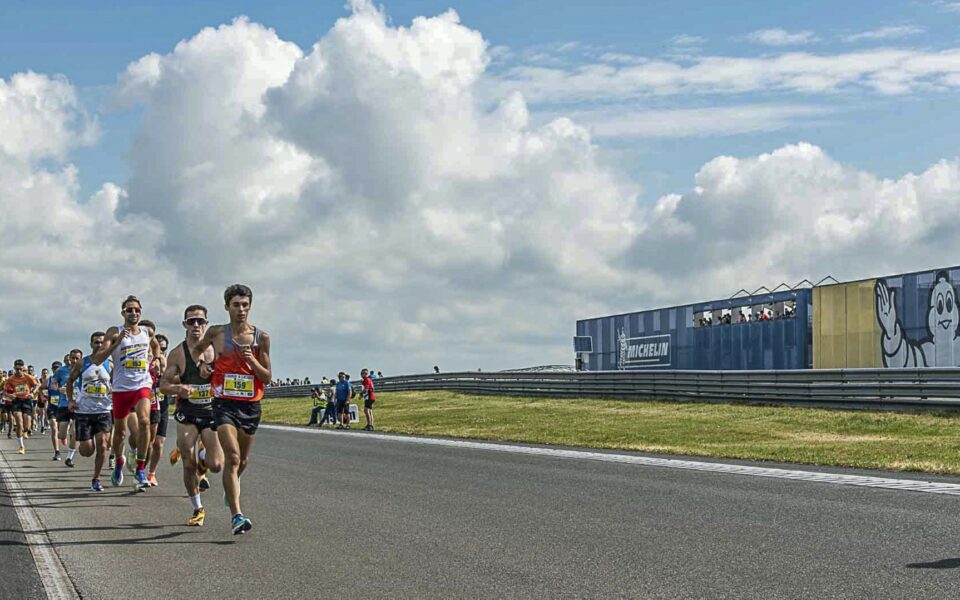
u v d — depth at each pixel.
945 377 21.84
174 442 21.73
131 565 7.24
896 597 5.84
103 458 12.50
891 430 19.97
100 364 12.41
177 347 9.42
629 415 27.23
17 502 11.15
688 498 10.41
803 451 16.03
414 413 35.09
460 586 6.38
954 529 8.16
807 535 8.00
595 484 11.88
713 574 6.60
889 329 27.42
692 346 36.16
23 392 20.33
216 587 6.46
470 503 10.39
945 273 25.53
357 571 6.91
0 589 6.47
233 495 8.38
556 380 36.44
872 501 9.88
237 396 8.50
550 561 7.16
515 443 19.94
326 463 15.59
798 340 31.22
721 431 21.47
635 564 6.98
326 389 35.59
